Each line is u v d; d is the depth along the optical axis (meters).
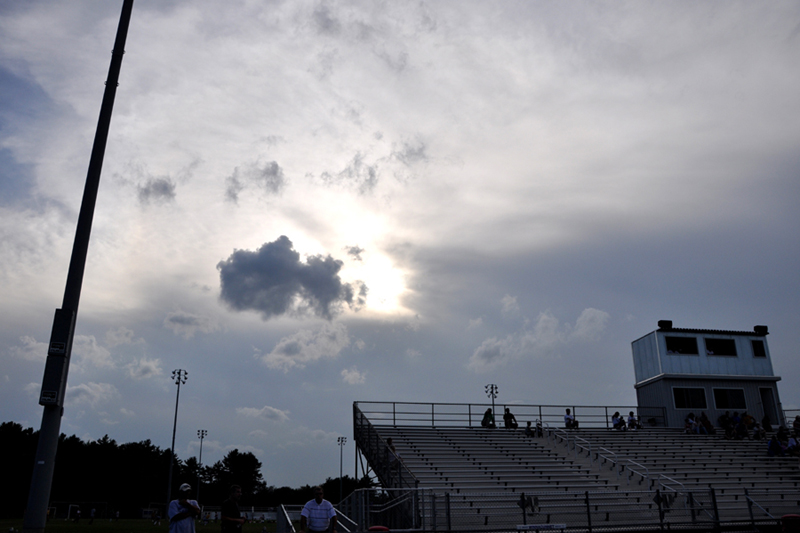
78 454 110.75
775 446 28.97
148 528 54.53
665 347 36.62
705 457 28.25
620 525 17.02
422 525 15.90
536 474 24.00
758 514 21.62
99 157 10.07
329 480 147.38
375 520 18.42
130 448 125.56
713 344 37.34
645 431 32.50
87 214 9.70
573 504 19.58
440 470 23.75
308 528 10.93
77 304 9.30
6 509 94.06
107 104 10.38
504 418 31.80
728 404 36.06
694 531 17.38
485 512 19.34
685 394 35.75
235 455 151.88
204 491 142.00
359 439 27.98
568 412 32.44
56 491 108.88
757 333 38.47
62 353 8.93
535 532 16.59
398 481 20.86
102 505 108.62
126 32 10.93
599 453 27.45
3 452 95.50
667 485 23.59
